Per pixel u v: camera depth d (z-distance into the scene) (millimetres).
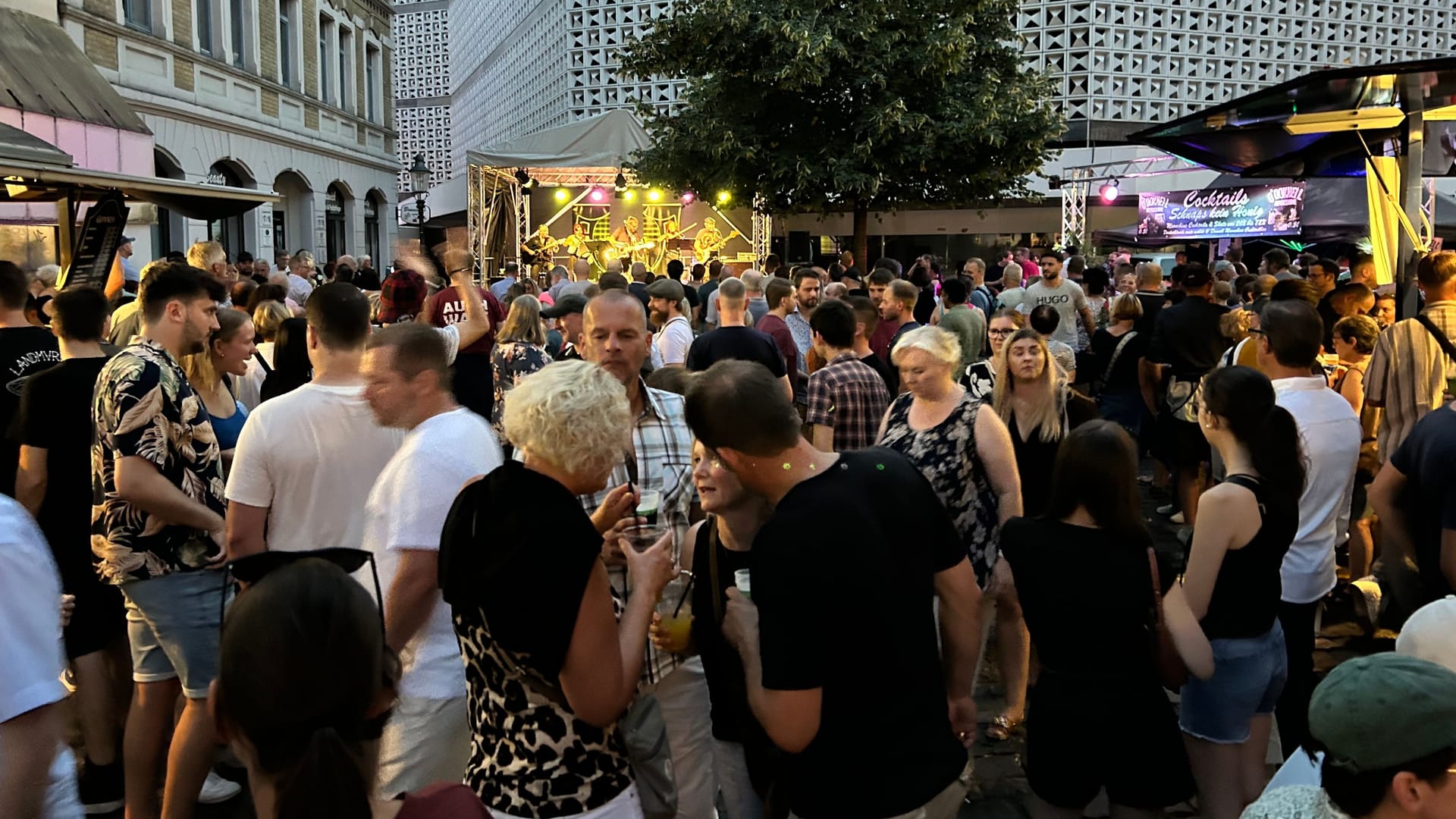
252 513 3062
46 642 1802
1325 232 13305
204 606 3305
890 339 7043
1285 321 3754
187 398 3357
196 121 16938
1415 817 1606
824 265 23703
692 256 20062
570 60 26109
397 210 28234
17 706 1735
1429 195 10445
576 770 2113
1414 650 2180
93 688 3885
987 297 10320
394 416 2717
